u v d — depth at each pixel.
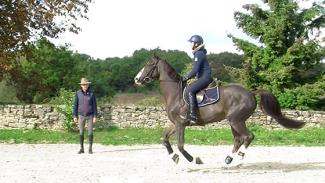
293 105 35.97
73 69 53.66
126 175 12.49
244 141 12.92
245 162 15.61
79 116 18.27
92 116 18.31
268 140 23.22
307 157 17.11
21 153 18.05
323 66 38.53
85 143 22.28
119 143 21.98
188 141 22.64
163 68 13.55
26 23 29.77
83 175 12.48
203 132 25.30
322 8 37.41
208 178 11.97
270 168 14.05
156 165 14.67
